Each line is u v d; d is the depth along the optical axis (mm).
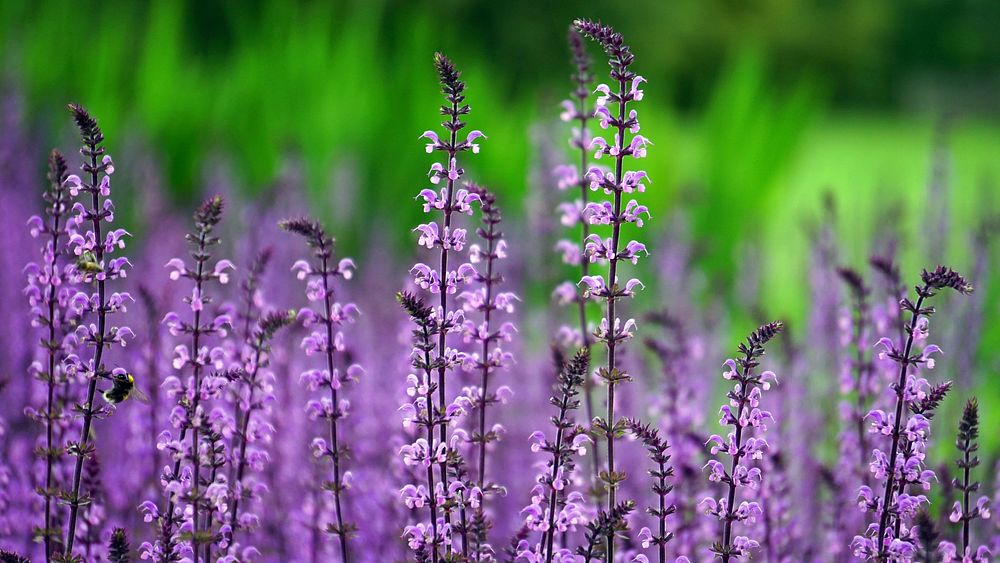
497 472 8430
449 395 7980
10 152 13242
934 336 8883
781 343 7727
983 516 5141
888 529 5227
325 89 19094
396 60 19844
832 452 8055
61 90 17828
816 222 10195
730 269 17719
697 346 8102
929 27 64688
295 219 5477
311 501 6844
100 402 6324
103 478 7074
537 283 11531
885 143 45656
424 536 5137
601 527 5020
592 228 12758
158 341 6801
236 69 20375
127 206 14859
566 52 44781
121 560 4988
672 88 53781
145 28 27656
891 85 62938
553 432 8953
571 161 11789
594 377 6539
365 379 8172
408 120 18594
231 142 18094
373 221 16391
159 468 6645
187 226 14570
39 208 13047
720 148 19266
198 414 5262
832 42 59312
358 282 13867
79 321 6086
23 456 6785
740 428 5074
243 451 5586
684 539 6430
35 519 6355
